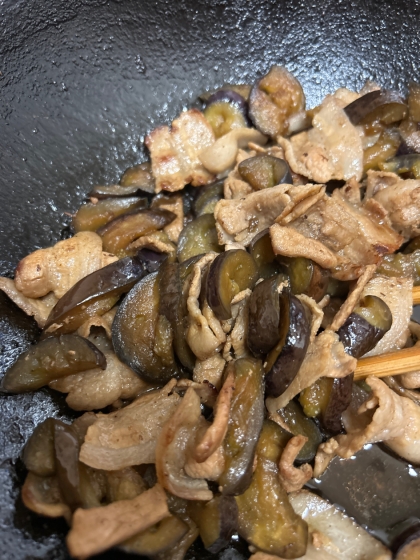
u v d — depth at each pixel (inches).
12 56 8.2
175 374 7.7
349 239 8.3
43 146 8.8
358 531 7.2
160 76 10.0
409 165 9.5
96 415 7.1
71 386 7.4
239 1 9.9
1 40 8.1
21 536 5.9
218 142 9.7
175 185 9.7
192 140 9.9
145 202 9.6
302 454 7.3
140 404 7.2
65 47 8.7
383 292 8.2
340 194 9.2
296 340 6.7
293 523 6.7
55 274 8.1
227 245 8.4
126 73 9.6
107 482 6.6
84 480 6.2
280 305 6.9
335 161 9.8
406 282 8.3
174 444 6.5
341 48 10.9
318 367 6.9
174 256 8.7
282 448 6.9
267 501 6.7
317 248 7.7
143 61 9.7
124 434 6.7
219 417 6.2
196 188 10.1
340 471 7.7
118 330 7.6
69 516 6.1
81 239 8.5
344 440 7.4
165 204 9.7
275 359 6.8
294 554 6.6
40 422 7.2
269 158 9.0
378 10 10.4
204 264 7.6
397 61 10.9
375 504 7.5
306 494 7.3
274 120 10.1
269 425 7.1
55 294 8.2
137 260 8.1
